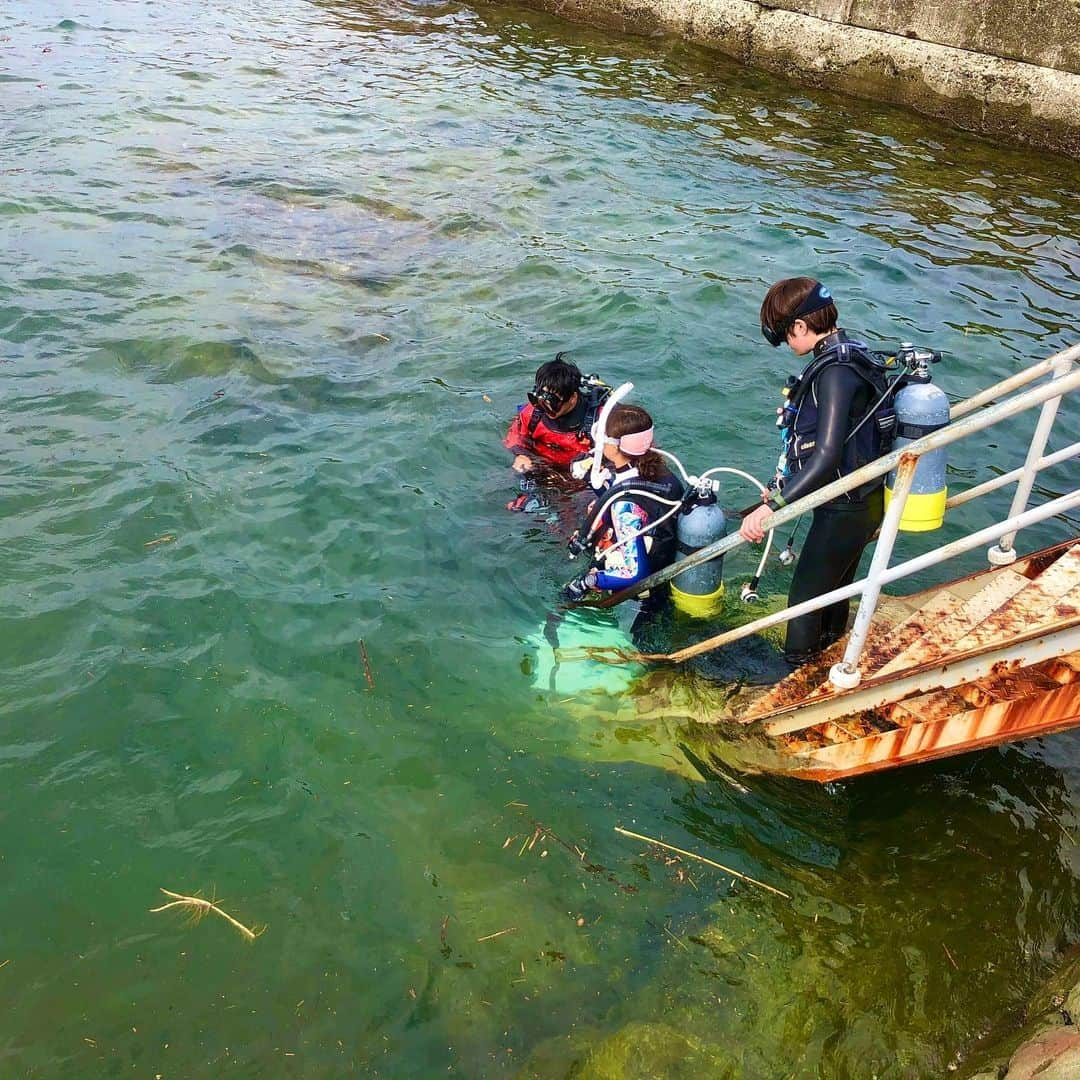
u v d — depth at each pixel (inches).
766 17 606.2
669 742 157.2
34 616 170.9
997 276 345.7
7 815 138.1
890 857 142.4
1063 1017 113.7
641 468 171.3
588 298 307.1
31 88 470.9
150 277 299.4
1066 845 144.9
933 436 119.9
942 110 545.6
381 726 157.2
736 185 423.8
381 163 419.5
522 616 182.2
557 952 127.0
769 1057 117.3
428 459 223.9
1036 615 130.3
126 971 120.7
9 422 223.0
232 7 687.1
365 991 120.6
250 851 136.1
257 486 210.2
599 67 602.2
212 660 166.1
